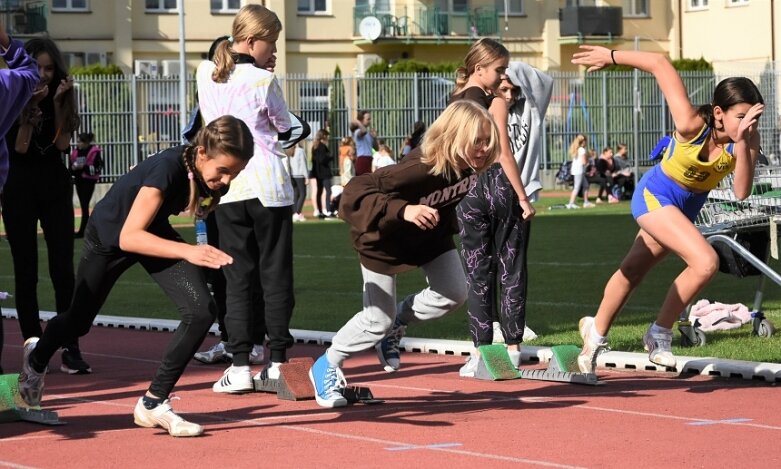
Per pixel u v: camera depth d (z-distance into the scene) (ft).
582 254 63.62
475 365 28.27
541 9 174.60
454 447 20.04
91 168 85.46
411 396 25.57
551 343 33.24
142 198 20.18
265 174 25.50
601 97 143.54
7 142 28.50
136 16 155.43
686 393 25.68
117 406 24.47
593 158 122.83
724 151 25.12
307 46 164.96
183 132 26.91
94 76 127.75
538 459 19.08
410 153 22.18
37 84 22.39
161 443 20.40
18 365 31.35
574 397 25.26
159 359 32.27
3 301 48.93
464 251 28.58
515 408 23.94
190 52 157.79
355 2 166.91
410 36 166.81
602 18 174.81
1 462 18.95
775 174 32.32
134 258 21.13
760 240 32.55
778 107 130.21
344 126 137.08
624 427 21.83
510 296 28.89
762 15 167.02
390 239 22.50
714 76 146.00
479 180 28.22
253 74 25.62
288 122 25.96
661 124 145.18
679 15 178.50
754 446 20.04
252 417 22.99
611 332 34.83
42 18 150.41
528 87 31.78
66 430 21.66
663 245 25.75
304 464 18.71
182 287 20.84
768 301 42.52
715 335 34.06
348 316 41.01
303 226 93.15
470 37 169.37
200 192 20.63
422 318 24.47
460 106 21.61
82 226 85.87
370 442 20.48
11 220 28.91
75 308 21.79
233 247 25.80
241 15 26.04
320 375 24.09
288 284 26.08
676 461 18.92
